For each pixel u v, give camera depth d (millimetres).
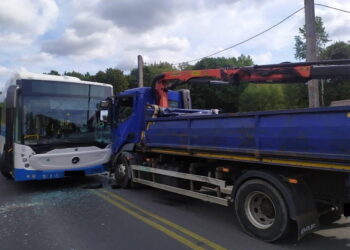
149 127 7523
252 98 45250
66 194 7918
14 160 7836
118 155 8758
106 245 4652
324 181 4492
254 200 4938
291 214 4312
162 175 7215
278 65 5918
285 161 4434
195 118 5984
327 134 3906
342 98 30594
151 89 8312
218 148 5457
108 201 7191
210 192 6191
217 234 5043
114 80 56906
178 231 5191
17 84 7961
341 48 37031
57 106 8266
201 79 7660
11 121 8141
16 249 4566
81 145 8523
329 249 4418
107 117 9055
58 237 5004
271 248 4461
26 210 6520
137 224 5570
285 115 4438
